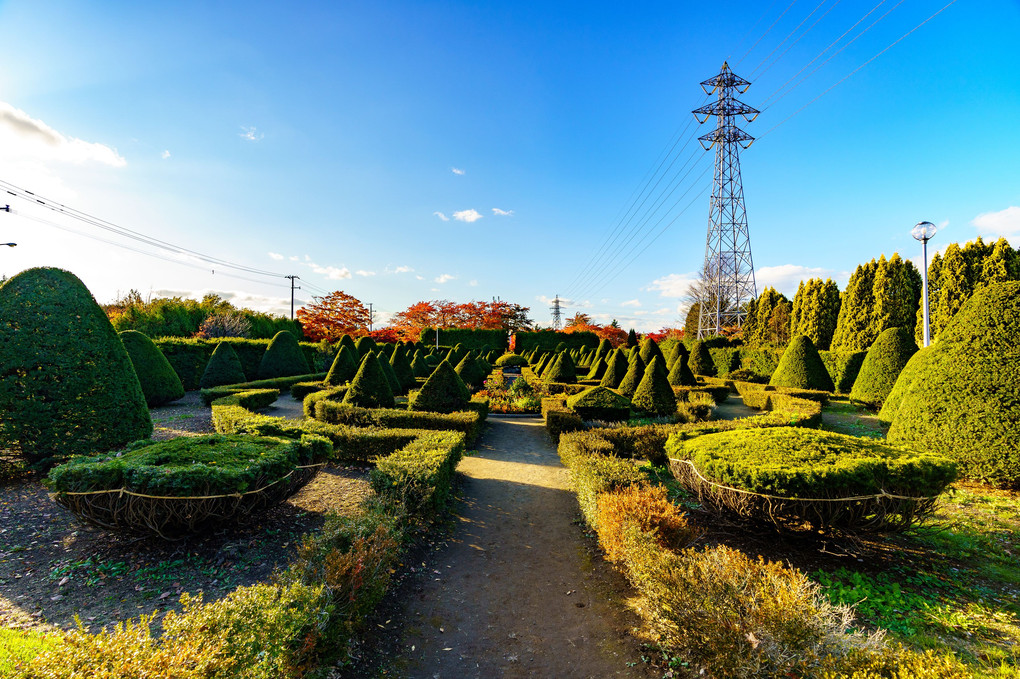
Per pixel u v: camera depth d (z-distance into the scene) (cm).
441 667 381
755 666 293
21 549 504
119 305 3036
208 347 2262
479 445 1175
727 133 3456
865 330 2405
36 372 748
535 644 412
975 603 421
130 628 264
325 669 335
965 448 724
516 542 625
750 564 384
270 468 537
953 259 1905
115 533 511
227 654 262
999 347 722
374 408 1266
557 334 5412
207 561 493
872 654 284
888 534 551
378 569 425
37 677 222
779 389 1820
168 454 526
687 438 717
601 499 563
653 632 391
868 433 1118
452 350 3594
